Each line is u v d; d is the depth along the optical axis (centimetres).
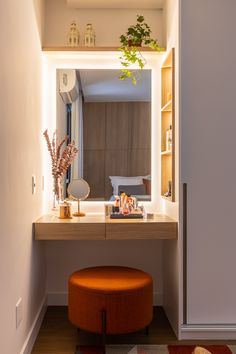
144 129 333
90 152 332
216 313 257
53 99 326
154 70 331
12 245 194
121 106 334
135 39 297
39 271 283
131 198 299
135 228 264
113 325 234
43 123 313
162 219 277
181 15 255
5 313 179
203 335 256
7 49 184
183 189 255
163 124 316
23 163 222
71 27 310
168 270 296
